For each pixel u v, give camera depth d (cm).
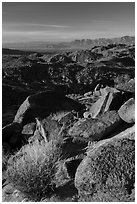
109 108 826
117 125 732
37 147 600
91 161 499
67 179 539
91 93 1670
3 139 930
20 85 5059
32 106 998
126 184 456
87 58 8956
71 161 575
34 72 6103
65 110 1009
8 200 526
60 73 6359
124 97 848
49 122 859
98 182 472
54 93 1066
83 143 713
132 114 729
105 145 527
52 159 568
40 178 511
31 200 510
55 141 676
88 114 885
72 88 5841
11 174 527
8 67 5984
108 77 6278
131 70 7019
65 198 490
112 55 9156
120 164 483
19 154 706
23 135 940
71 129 768
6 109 2359
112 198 449
